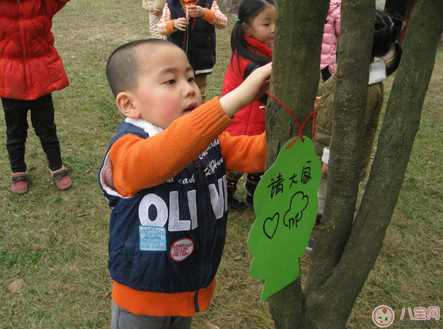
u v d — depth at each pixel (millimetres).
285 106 922
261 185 909
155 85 1114
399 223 2789
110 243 1239
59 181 2867
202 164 1209
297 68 882
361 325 2078
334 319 1401
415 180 3244
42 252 2389
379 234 1380
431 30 1216
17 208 2691
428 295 2260
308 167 1015
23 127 2699
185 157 965
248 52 2227
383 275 2379
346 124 1311
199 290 1309
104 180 1162
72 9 7059
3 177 2943
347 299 1407
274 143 976
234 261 2434
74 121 3688
